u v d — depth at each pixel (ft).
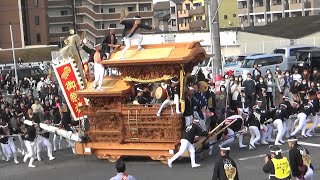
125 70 54.90
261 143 63.10
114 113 55.01
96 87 56.29
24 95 92.17
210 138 55.47
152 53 54.34
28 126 57.57
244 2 282.56
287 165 34.88
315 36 156.25
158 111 52.85
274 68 105.09
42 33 276.41
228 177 34.53
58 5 293.64
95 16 300.61
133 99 55.88
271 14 267.39
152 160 56.70
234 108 70.44
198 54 54.65
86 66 60.90
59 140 67.97
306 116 63.41
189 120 53.42
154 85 56.44
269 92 81.61
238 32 171.53
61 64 58.65
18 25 259.39
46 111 72.90
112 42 57.36
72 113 58.59
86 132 57.06
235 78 82.02
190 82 56.18
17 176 52.95
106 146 56.24
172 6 330.34
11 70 158.51
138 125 54.29
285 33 163.84
